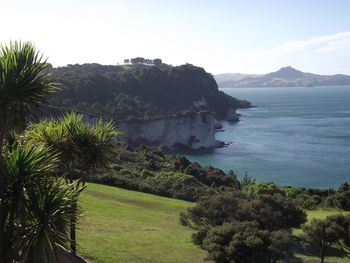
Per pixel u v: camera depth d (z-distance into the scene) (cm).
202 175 8612
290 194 6575
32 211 1084
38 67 1103
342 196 5825
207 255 2759
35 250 1052
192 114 17012
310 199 6238
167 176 7238
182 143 16962
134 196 5269
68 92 17025
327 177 11094
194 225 3750
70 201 1116
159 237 3278
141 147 11169
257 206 3466
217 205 3350
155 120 16738
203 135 16975
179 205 5012
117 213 4031
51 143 1530
